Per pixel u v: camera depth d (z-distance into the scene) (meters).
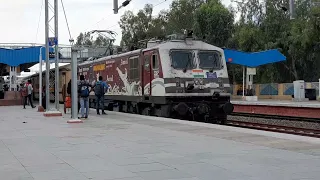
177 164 7.89
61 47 42.84
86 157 8.73
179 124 15.54
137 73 20.47
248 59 37.50
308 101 37.31
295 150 9.41
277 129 17.75
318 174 6.98
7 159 8.58
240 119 25.42
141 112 21.20
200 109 18.09
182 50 18.38
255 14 49.72
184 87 17.97
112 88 24.39
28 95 30.30
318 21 39.50
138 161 8.23
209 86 18.45
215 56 19.00
